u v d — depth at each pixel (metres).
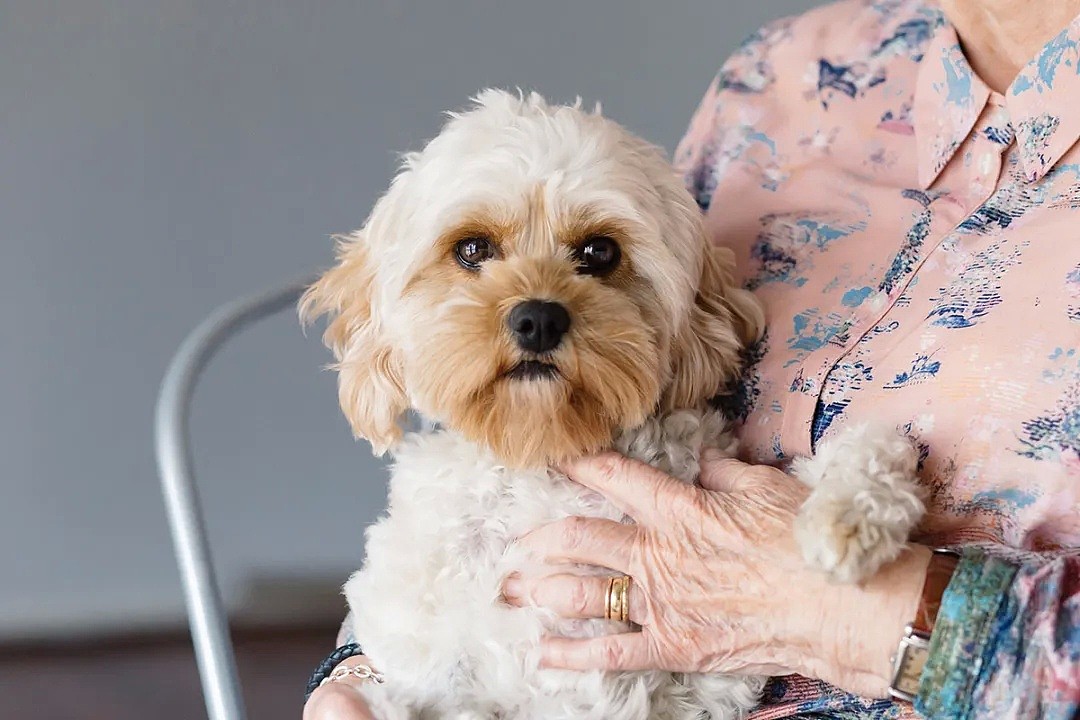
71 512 2.77
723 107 1.56
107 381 2.70
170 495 1.26
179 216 2.62
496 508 1.23
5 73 2.51
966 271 1.13
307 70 2.57
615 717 1.11
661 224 1.30
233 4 2.53
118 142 2.57
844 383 1.18
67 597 2.82
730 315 1.33
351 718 1.13
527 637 1.14
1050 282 1.05
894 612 0.96
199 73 2.55
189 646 2.84
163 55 2.54
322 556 2.87
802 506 1.03
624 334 1.19
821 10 1.57
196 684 2.69
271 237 2.65
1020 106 1.16
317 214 2.65
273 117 2.59
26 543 2.77
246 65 2.56
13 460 2.71
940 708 0.90
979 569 0.92
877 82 1.45
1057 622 0.89
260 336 2.71
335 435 2.79
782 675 1.16
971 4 1.24
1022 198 1.16
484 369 1.17
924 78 1.32
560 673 1.13
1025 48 1.20
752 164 1.49
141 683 2.68
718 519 1.09
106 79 2.54
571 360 1.16
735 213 1.46
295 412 2.77
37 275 2.61
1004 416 1.03
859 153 1.42
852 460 1.04
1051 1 1.17
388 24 2.56
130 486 2.77
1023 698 0.87
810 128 1.47
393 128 2.61
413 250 1.29
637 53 2.58
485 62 2.59
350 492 2.84
